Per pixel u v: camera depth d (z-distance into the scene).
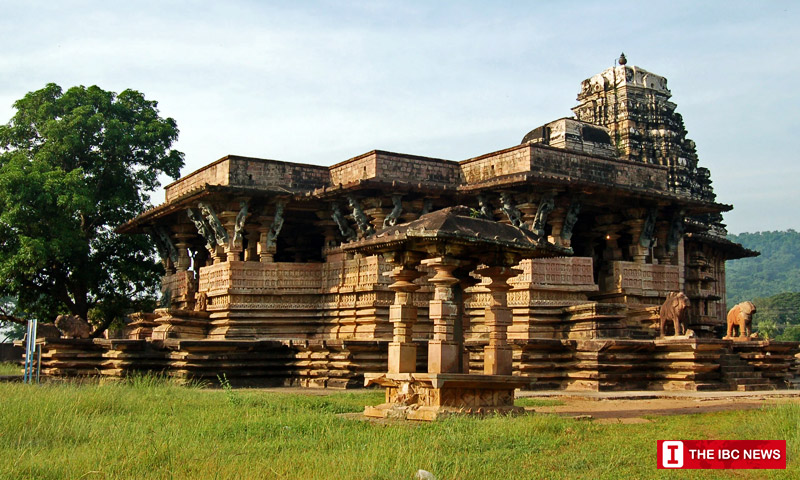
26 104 38.56
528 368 22.95
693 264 37.50
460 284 15.23
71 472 9.51
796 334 81.31
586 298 27.55
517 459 10.37
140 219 33.56
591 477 9.43
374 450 10.45
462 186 28.00
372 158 28.42
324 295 28.98
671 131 41.94
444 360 14.10
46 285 37.81
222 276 28.34
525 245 14.64
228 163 28.48
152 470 9.81
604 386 22.06
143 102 40.84
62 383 20.11
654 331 26.27
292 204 29.67
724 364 23.19
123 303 39.53
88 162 38.12
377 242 14.67
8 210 34.75
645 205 29.34
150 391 17.81
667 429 12.88
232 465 9.78
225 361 23.50
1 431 12.00
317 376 23.55
